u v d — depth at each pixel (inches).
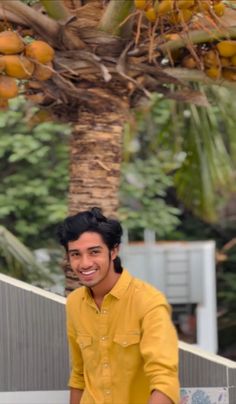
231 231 439.5
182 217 444.1
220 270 422.9
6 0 192.4
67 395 171.8
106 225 138.8
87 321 142.9
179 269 373.1
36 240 361.4
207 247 373.7
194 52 189.9
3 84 188.5
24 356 171.8
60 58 201.9
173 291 372.2
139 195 382.3
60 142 369.1
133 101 214.4
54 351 172.2
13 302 171.8
